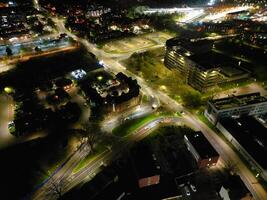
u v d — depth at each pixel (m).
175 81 168.88
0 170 101.44
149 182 94.69
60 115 134.88
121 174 101.06
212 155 101.88
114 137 121.25
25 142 115.69
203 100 149.12
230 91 157.50
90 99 143.25
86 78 171.12
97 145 116.19
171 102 148.00
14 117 133.88
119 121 132.12
